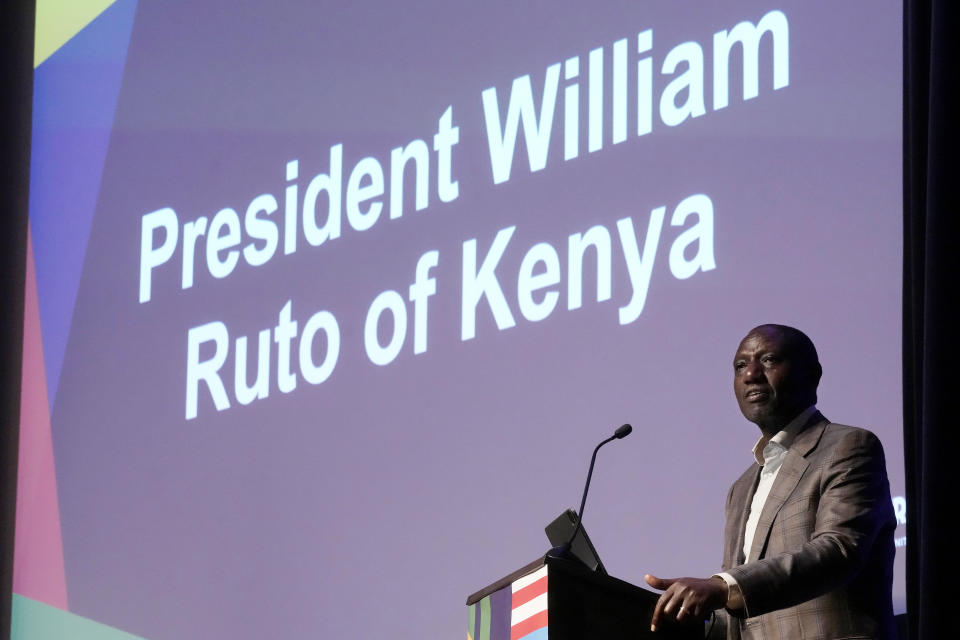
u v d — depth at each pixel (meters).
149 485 8.86
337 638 7.73
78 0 10.14
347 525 7.89
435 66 8.33
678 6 7.30
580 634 3.86
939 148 5.08
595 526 6.90
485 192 7.89
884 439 6.05
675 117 7.17
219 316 8.89
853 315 6.29
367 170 8.48
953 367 4.89
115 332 9.36
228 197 9.09
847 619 4.47
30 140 10.04
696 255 6.91
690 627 4.04
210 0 9.52
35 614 9.10
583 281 7.33
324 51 8.88
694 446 6.68
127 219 9.55
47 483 9.34
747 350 4.99
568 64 7.71
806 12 6.77
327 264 8.48
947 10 5.15
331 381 8.23
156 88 9.63
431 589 7.45
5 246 9.73
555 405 7.25
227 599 8.27
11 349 9.62
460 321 7.78
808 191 6.57
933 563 4.77
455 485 7.54
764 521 4.68
